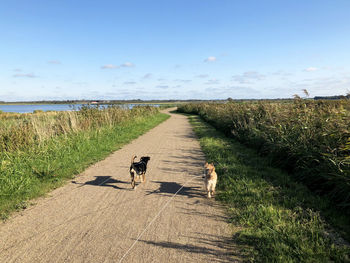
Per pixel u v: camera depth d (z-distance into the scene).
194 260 2.84
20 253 3.04
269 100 13.39
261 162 7.32
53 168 6.62
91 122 12.99
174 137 13.96
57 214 4.18
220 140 11.90
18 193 5.02
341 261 2.71
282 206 4.18
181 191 5.28
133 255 2.96
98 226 3.73
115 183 5.89
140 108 26.77
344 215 3.75
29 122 9.50
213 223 3.76
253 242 3.16
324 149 5.29
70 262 2.84
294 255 2.83
